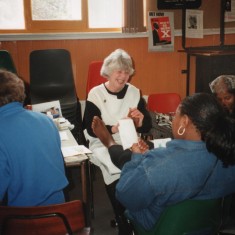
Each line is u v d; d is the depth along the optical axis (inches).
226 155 46.5
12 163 56.1
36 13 154.0
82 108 165.3
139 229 57.6
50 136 61.2
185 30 169.6
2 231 52.2
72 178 127.4
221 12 168.1
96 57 161.5
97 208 107.5
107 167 79.7
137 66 168.1
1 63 134.0
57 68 145.7
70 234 53.2
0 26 151.1
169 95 130.3
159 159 48.3
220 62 155.9
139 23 159.8
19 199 58.1
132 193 49.7
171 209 49.4
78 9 158.1
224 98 87.2
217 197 49.6
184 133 48.2
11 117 57.6
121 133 76.6
